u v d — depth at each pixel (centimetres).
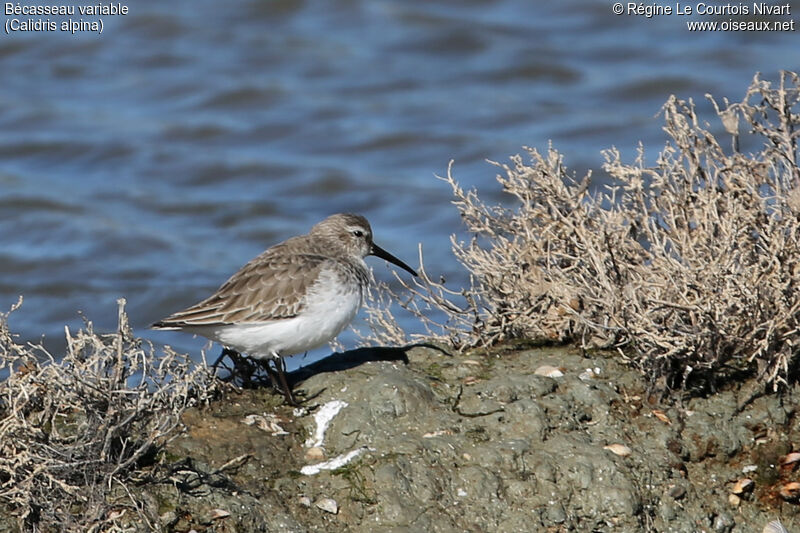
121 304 1109
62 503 1027
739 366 1248
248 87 3281
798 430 1184
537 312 1312
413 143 2997
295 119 3145
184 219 2658
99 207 2698
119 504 1032
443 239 2500
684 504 1115
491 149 2928
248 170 2884
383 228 2592
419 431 1145
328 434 1150
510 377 1215
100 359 1103
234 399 1205
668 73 3241
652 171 1304
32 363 1145
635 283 1238
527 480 1098
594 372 1239
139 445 1098
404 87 3312
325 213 2691
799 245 1191
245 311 1216
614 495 1093
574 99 3195
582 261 1278
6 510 1025
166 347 1205
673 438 1157
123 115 3203
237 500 1056
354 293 1262
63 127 3119
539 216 1312
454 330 1338
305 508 1064
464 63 3434
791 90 1543
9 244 2506
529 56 3406
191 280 2336
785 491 1132
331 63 3450
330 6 3738
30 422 1055
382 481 1082
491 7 3709
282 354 1255
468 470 1097
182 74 3403
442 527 1058
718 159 1316
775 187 1262
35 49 3556
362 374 1235
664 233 1280
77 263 2419
